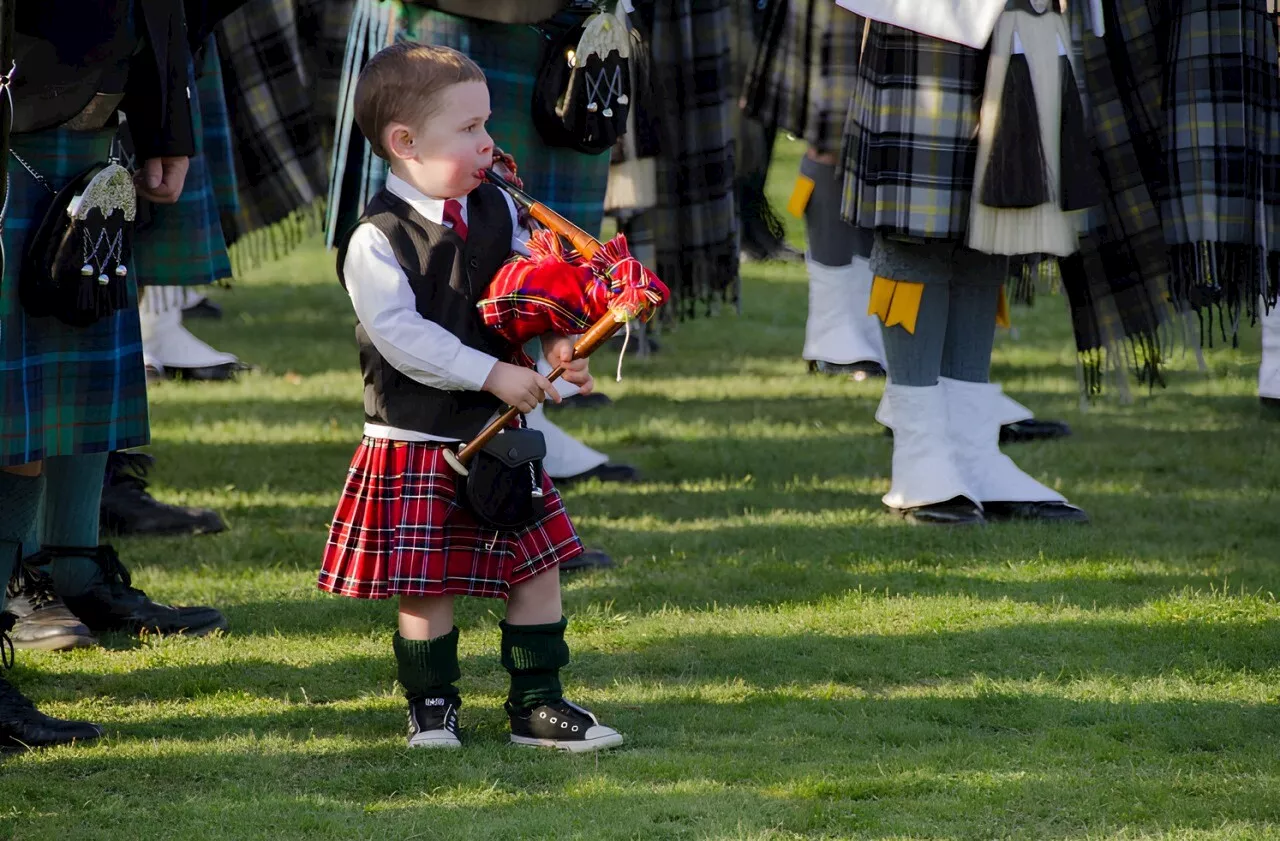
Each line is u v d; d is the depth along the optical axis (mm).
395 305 11141
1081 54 18172
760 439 23922
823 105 22500
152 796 10742
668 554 17562
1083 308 19453
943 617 15078
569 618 15086
